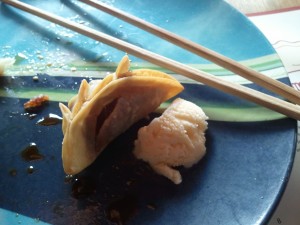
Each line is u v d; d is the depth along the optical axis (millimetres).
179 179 127
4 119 151
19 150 141
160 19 182
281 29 191
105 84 135
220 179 128
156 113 148
